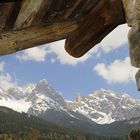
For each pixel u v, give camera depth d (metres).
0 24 4.84
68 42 5.55
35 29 5.09
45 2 4.50
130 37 3.50
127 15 3.60
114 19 4.74
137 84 3.50
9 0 4.37
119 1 4.50
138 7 3.41
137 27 3.43
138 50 3.42
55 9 4.75
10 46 5.10
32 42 5.19
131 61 3.51
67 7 4.77
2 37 5.02
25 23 4.91
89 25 5.12
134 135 68.69
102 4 4.75
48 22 5.08
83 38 5.32
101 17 4.85
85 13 5.09
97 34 5.18
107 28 4.99
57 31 5.23
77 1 4.68
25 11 4.60
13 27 4.97
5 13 4.61
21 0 4.39
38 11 4.69
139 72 3.47
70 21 5.20
